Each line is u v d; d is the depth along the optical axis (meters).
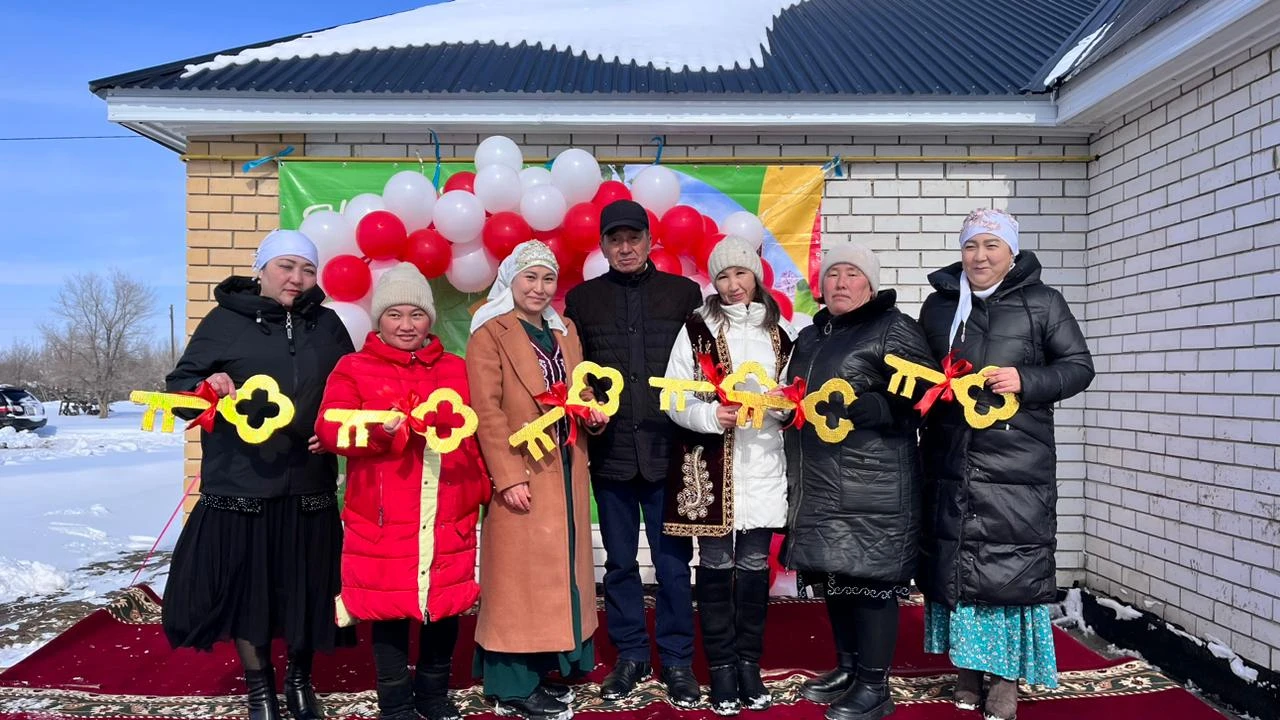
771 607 4.35
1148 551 3.90
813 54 5.18
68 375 42.38
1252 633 3.21
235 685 3.31
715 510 2.91
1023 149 4.57
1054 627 4.08
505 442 2.86
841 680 3.15
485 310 3.08
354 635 2.90
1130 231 4.11
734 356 3.00
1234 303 3.34
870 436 2.84
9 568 5.29
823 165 4.58
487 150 4.14
